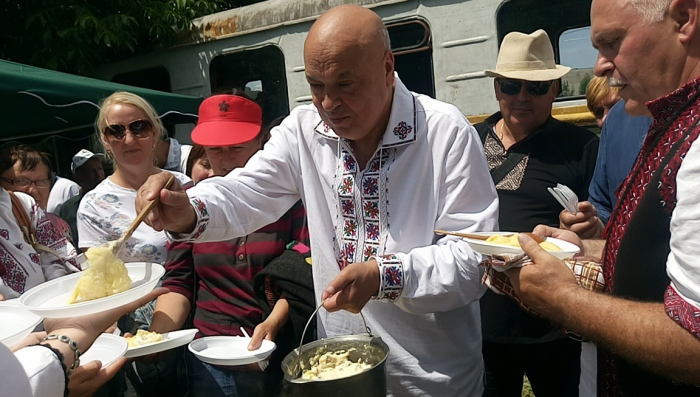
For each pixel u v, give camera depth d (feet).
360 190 6.49
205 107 10.05
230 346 7.50
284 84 14.75
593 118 11.94
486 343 9.67
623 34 4.54
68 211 13.04
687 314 3.77
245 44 15.28
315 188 6.87
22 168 13.09
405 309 6.26
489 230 6.27
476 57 12.63
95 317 5.21
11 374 4.02
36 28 22.41
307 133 6.82
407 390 6.68
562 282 4.60
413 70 13.46
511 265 4.90
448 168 6.24
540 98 9.80
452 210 6.30
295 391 5.25
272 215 7.08
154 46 17.83
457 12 12.69
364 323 6.22
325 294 5.74
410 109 6.36
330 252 6.81
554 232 6.12
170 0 22.16
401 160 6.33
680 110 4.44
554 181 9.67
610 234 5.27
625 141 7.52
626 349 4.15
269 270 7.63
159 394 8.29
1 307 5.67
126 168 9.55
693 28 4.29
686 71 4.39
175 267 8.59
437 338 6.57
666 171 4.36
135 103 9.55
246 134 9.73
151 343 6.93
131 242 9.10
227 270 8.11
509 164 9.97
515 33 10.40
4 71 14.16
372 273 5.82
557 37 12.03
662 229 4.40
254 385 7.94
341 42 5.62
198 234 6.23
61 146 21.63
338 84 5.74
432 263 5.99
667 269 4.02
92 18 20.25
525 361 9.57
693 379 3.87
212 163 10.03
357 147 6.64
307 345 6.04
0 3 22.71
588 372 5.79
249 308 8.05
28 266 9.21
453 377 6.68
